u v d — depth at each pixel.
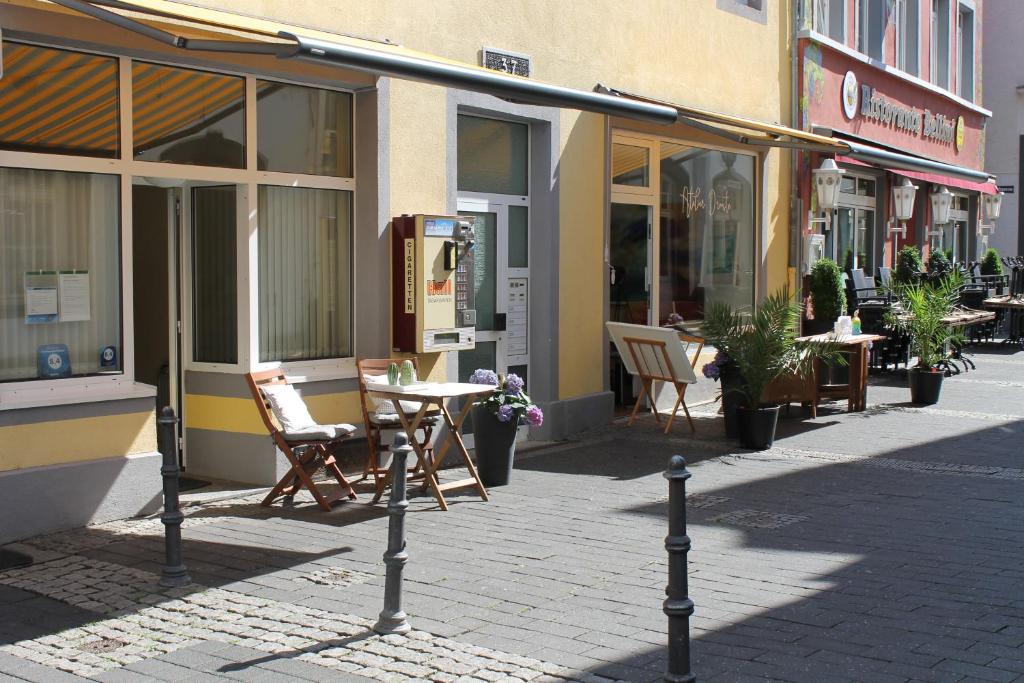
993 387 15.62
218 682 4.93
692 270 14.55
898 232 21.73
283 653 5.27
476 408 9.15
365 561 6.86
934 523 7.86
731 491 8.95
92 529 7.55
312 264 9.42
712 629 5.60
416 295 9.47
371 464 8.95
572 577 6.53
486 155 11.05
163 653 5.29
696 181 14.61
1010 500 8.58
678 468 4.61
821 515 8.12
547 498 8.70
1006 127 29.06
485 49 10.53
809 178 17.17
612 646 5.36
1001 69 29.02
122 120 7.97
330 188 9.46
